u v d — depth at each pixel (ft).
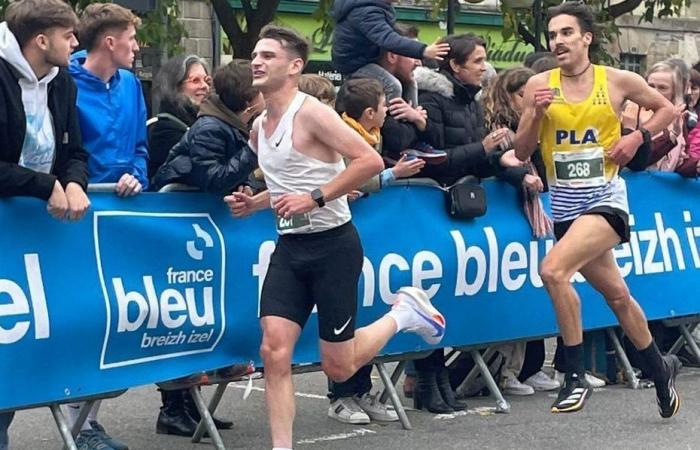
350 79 28.55
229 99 25.45
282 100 22.81
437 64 31.50
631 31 99.91
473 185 30.58
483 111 31.78
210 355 26.17
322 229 23.00
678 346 37.73
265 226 26.96
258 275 26.81
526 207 32.45
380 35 29.81
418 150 29.53
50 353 23.04
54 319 23.02
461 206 30.25
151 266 24.80
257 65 22.70
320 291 23.21
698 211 37.52
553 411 27.94
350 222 23.48
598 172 27.96
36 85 22.61
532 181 31.68
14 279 22.45
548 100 27.40
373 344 24.88
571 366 27.89
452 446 27.14
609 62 65.87
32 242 22.76
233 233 26.35
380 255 28.99
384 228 29.09
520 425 29.32
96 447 26.32
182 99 27.89
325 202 22.47
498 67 96.63
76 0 48.21
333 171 22.88
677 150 36.60
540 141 28.81
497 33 95.96
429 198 30.17
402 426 29.17
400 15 89.51
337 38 31.07
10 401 22.44
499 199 31.99
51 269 23.04
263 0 53.57
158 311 24.84
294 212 22.26
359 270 23.48
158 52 69.77
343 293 23.21
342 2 30.71
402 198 29.53
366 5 30.12
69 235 23.36
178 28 55.47
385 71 30.17
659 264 36.14
